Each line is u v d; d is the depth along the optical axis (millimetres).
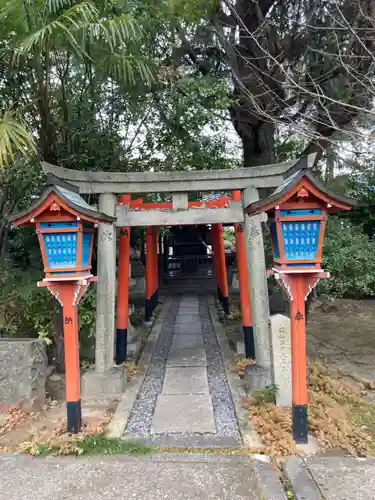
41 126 5516
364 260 7762
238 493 2906
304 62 6500
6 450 3568
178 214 5148
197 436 3770
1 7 4035
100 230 5039
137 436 3799
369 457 3357
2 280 5613
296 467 3193
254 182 5094
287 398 4324
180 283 13117
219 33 6352
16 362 4312
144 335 7891
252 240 5023
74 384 3814
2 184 5617
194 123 6652
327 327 7992
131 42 4762
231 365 5871
